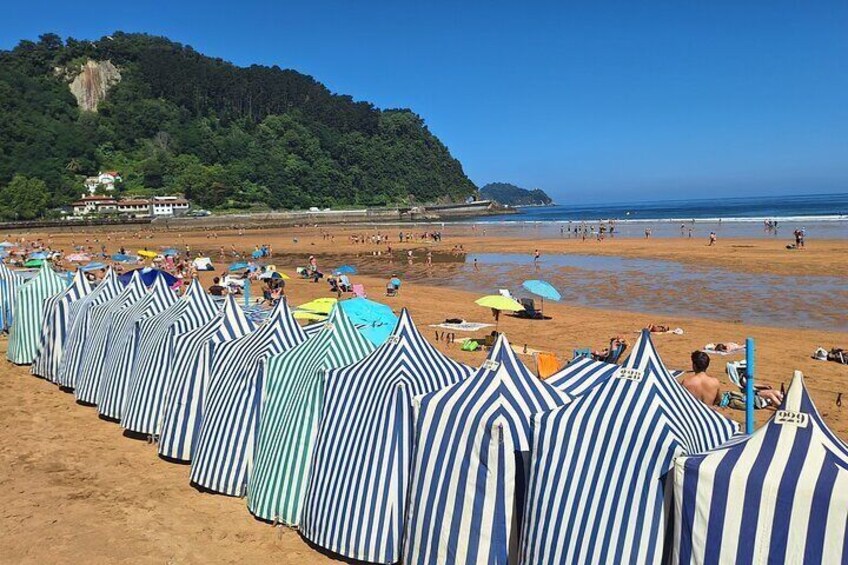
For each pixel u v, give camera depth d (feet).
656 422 14.84
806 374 42.88
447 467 17.38
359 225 374.43
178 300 34.83
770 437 13.12
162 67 609.01
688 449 14.56
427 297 85.05
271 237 264.11
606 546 14.69
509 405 17.43
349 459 20.18
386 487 19.40
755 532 12.68
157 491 24.76
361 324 37.50
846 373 43.11
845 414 33.99
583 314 69.97
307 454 21.79
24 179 406.00
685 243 159.12
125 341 33.06
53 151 492.13
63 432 31.19
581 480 15.33
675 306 77.36
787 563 12.35
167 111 578.66
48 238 265.75
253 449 24.12
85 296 40.11
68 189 453.17
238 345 26.58
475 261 133.18
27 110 515.91
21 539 21.03
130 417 30.45
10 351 45.19
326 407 21.31
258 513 22.45
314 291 90.63
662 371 18.62
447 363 23.15
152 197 469.57
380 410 19.99
